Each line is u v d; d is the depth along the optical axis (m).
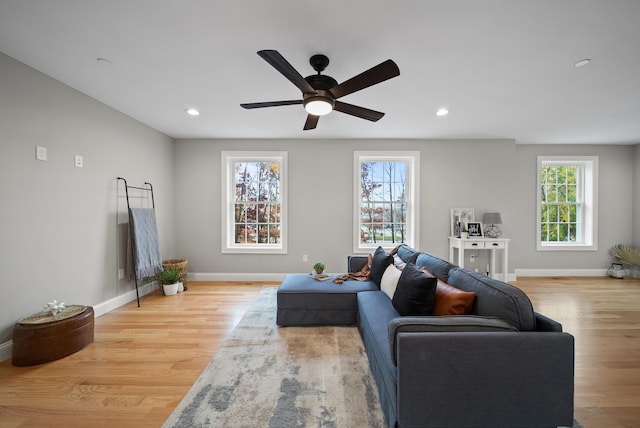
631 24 1.71
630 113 3.31
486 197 4.54
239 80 2.50
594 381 1.88
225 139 4.52
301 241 4.55
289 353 2.23
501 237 4.52
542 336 1.26
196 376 1.93
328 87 2.12
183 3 1.56
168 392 1.76
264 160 4.59
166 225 4.31
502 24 1.73
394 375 1.36
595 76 2.40
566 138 4.46
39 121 2.39
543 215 4.94
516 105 3.06
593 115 3.38
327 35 1.84
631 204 4.86
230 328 2.73
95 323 2.84
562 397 1.26
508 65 2.22
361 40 1.89
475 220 4.53
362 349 2.29
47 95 2.45
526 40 1.89
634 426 1.49
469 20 1.69
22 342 2.04
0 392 1.76
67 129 2.65
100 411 1.60
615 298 3.66
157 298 3.64
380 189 4.64
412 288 1.91
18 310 2.23
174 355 2.21
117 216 3.31
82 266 2.83
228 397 1.70
